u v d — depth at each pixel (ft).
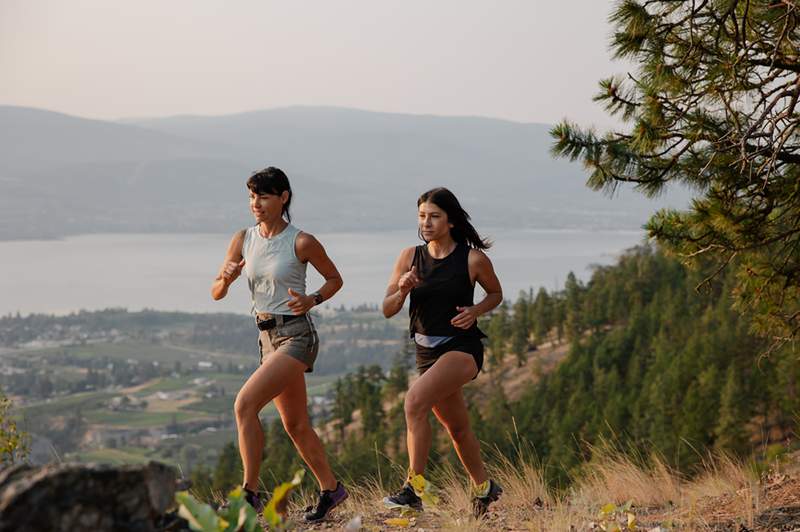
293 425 19.01
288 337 18.35
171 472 10.46
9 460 17.85
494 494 19.22
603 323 401.70
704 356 233.14
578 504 19.56
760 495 20.80
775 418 184.96
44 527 9.09
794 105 22.98
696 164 26.78
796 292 30.40
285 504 17.78
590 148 27.14
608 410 245.86
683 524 18.06
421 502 18.56
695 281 314.96
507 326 422.00
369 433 297.12
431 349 18.49
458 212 18.49
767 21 26.37
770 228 28.09
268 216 18.53
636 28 25.61
